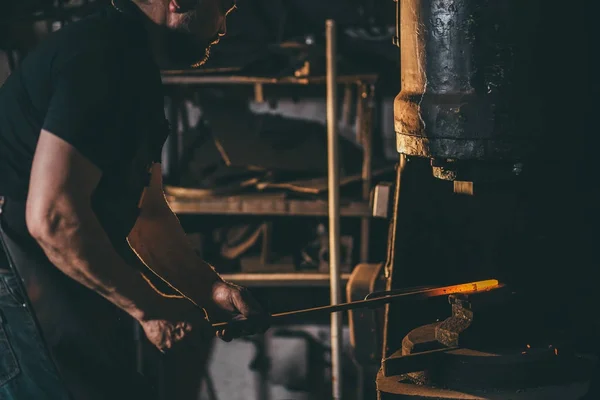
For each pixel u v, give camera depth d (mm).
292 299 4250
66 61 1882
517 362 2191
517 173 2137
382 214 2777
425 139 2133
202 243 4105
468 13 2037
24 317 2035
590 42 2137
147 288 1910
